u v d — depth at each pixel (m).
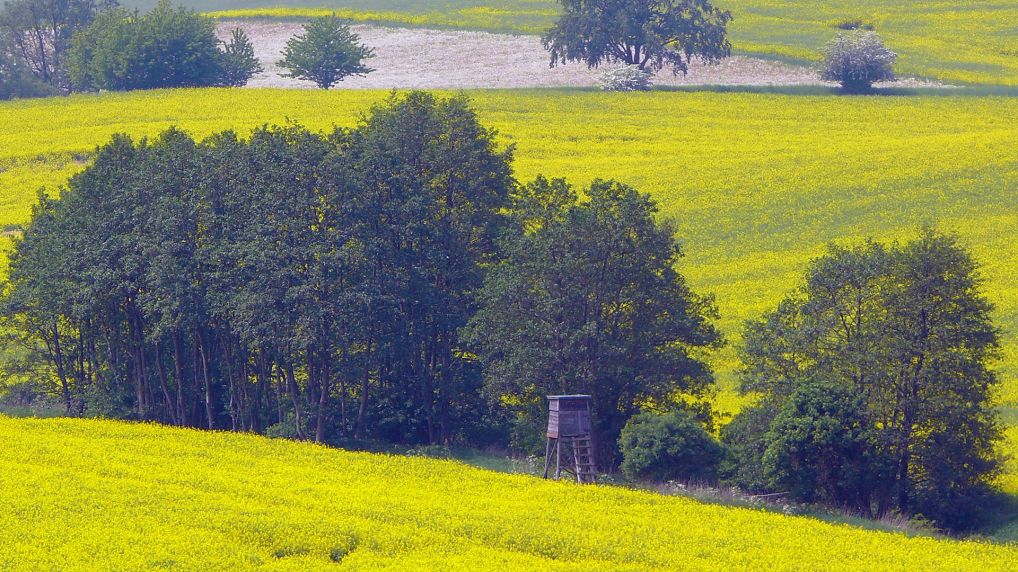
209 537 43.84
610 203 68.44
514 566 41.41
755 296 91.56
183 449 60.12
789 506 56.31
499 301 68.50
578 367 66.44
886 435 58.03
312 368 71.06
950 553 45.94
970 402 58.53
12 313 77.94
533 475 61.22
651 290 67.62
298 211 70.19
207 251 72.25
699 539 45.88
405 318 71.75
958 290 59.59
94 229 75.25
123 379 79.12
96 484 51.28
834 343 61.97
